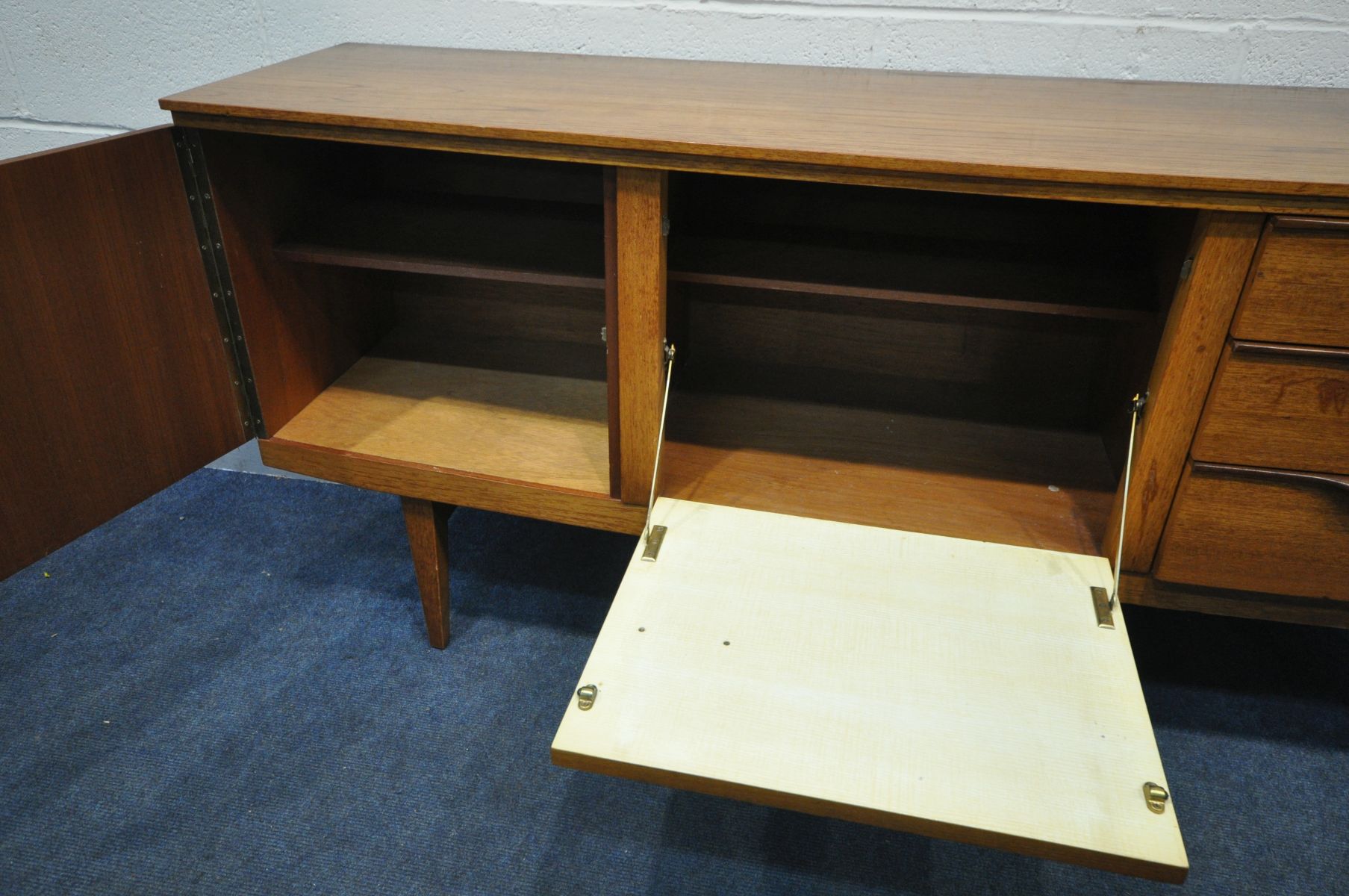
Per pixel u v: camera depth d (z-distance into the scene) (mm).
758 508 1034
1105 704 778
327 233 1099
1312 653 1253
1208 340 812
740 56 1198
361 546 1480
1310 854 999
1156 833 678
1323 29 1047
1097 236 1092
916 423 1204
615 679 790
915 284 962
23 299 811
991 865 998
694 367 1334
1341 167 766
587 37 1228
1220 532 888
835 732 749
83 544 1468
